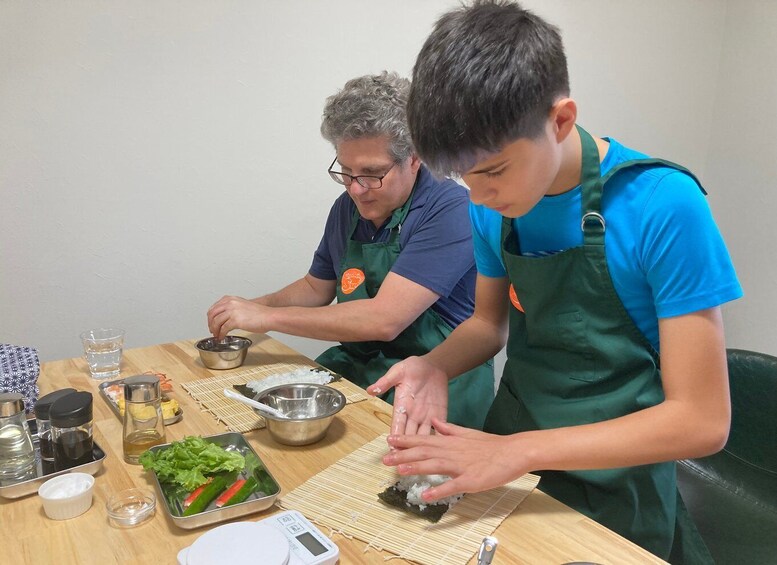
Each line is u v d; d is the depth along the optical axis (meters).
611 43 2.66
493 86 0.72
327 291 1.92
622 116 2.78
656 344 1.04
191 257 2.09
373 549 0.79
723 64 2.86
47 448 0.99
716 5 2.80
